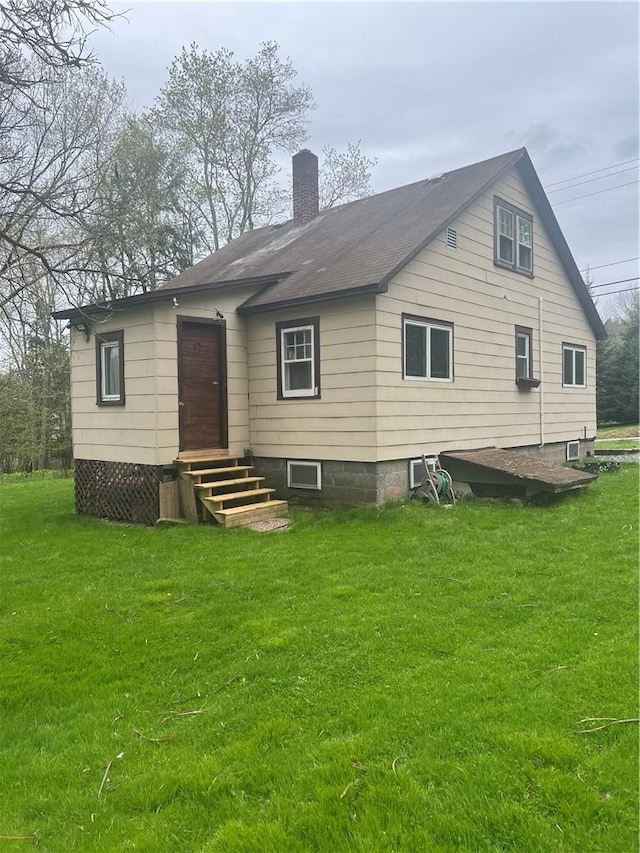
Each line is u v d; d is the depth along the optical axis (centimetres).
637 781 230
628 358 2858
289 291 941
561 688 305
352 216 1273
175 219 1995
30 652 394
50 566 623
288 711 300
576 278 1416
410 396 916
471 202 1018
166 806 232
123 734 286
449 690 308
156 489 860
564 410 1414
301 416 941
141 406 882
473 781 234
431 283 962
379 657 356
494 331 1139
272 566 580
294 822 217
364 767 246
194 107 2053
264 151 2191
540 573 521
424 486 907
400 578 523
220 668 358
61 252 1131
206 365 944
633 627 386
